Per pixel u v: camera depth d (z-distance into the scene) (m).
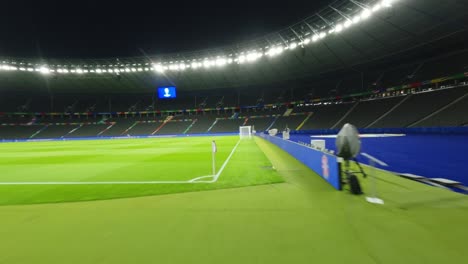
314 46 32.03
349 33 27.64
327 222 3.34
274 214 3.72
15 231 3.43
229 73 43.66
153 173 7.66
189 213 3.92
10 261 2.68
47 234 3.31
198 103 52.91
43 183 6.59
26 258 2.73
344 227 3.17
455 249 2.57
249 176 6.58
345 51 30.61
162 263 2.52
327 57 33.03
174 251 2.75
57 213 4.11
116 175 7.53
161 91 45.44
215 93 52.84
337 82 40.56
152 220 3.67
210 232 3.19
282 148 14.19
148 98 54.66
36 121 50.03
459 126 20.69
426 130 22.80
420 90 30.70
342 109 38.09
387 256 2.49
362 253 2.56
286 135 15.27
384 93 34.31
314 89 43.66
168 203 4.49
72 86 47.75
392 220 3.31
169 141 27.89
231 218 3.64
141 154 13.72
